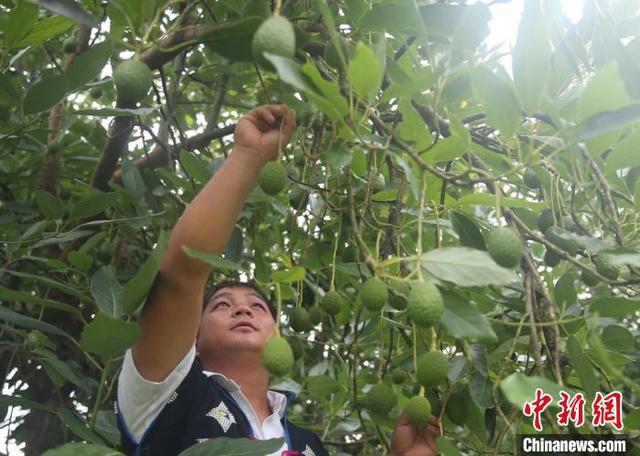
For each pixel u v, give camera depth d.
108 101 3.97
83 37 2.87
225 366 2.48
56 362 2.33
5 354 3.27
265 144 1.76
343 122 1.32
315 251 2.53
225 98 3.98
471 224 1.89
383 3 1.65
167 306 1.84
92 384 2.91
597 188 1.73
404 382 2.41
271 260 3.17
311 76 1.25
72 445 1.44
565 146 1.44
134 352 1.95
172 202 3.14
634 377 2.54
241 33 1.60
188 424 2.14
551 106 1.52
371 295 1.39
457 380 2.08
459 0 2.04
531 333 1.65
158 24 1.69
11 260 2.60
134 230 3.22
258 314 2.57
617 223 1.75
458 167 2.56
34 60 3.55
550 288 2.48
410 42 1.87
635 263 1.43
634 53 1.96
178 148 3.18
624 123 1.40
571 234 1.71
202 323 2.56
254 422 2.32
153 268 1.64
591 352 2.01
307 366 3.91
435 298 1.29
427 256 1.38
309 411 4.20
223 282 2.66
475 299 2.24
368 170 2.03
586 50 1.99
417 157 1.48
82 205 2.44
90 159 3.64
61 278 3.23
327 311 1.90
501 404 1.96
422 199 1.51
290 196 2.47
